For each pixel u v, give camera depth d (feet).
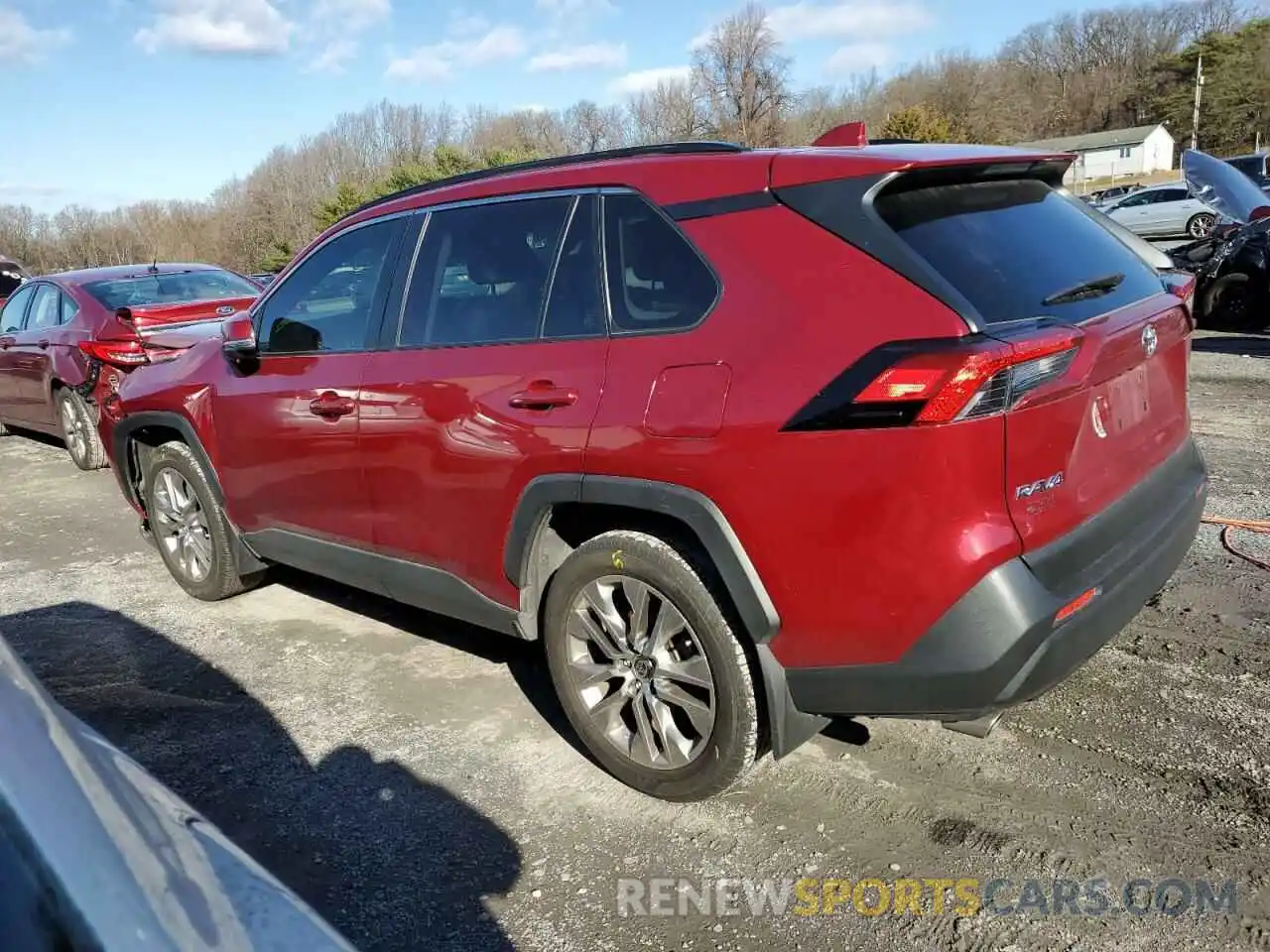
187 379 14.96
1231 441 21.45
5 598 16.81
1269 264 35.12
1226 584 13.82
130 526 21.03
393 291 11.76
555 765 10.69
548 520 10.11
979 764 10.08
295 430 12.76
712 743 9.18
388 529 11.81
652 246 9.31
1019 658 7.63
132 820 4.59
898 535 7.62
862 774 10.07
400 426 11.24
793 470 7.98
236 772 10.90
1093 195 128.57
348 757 11.09
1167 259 10.93
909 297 7.73
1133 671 11.62
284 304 13.30
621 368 9.18
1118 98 328.29
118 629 15.17
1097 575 8.24
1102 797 9.37
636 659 9.70
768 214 8.65
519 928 8.23
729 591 8.59
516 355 10.14
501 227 10.71
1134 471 9.30
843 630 8.07
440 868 9.07
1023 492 7.69
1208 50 269.44
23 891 3.80
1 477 26.55
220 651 14.17
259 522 14.15
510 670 13.07
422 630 14.58
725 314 8.61
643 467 8.86
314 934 4.54
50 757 4.54
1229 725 10.37
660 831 9.41
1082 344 8.00
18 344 27.76
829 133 9.89
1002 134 285.64
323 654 13.88
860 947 7.80
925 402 7.32
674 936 8.04
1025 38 363.76
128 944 3.81
